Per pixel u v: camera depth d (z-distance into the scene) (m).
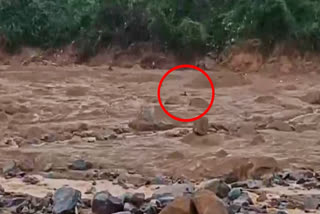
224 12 57.09
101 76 45.44
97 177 16.27
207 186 13.39
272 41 53.44
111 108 30.12
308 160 18.88
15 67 51.59
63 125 25.34
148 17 56.31
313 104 33.28
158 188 14.20
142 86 40.00
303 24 54.28
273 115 28.42
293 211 12.35
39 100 32.75
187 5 58.06
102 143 21.47
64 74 46.03
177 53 54.75
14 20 58.31
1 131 23.77
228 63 52.97
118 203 11.54
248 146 21.17
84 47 56.53
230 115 28.70
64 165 17.58
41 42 58.19
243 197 13.09
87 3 59.06
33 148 20.20
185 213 9.81
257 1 54.97
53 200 12.02
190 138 21.75
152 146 20.89
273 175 16.27
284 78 48.19
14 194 13.41
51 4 59.94
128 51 55.44
